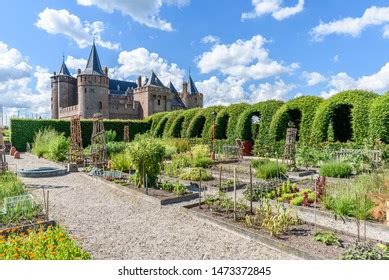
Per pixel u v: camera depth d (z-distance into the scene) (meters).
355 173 10.76
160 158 9.49
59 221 6.16
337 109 15.94
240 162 15.29
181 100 66.19
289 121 17.47
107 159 14.43
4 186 7.86
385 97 12.96
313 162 13.97
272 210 6.54
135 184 9.52
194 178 10.66
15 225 5.62
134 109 55.09
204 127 22.98
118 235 5.44
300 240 4.85
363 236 5.05
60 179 11.52
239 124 19.92
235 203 6.24
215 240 5.17
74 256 3.99
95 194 8.87
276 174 10.53
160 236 5.38
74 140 16.28
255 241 5.09
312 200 7.16
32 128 25.38
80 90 47.97
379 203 5.92
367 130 13.65
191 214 6.57
